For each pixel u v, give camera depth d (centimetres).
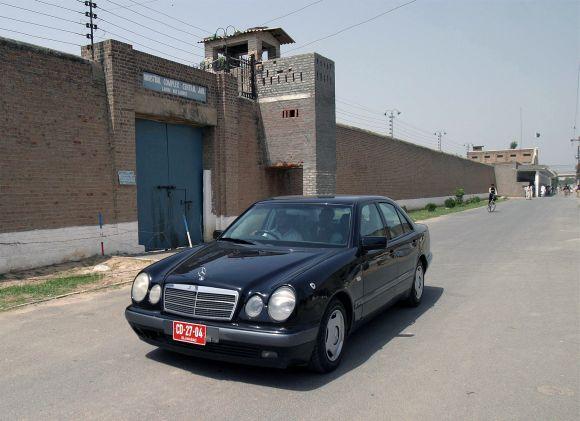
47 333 572
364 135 2553
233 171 1523
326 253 489
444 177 4219
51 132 999
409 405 383
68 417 362
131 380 430
